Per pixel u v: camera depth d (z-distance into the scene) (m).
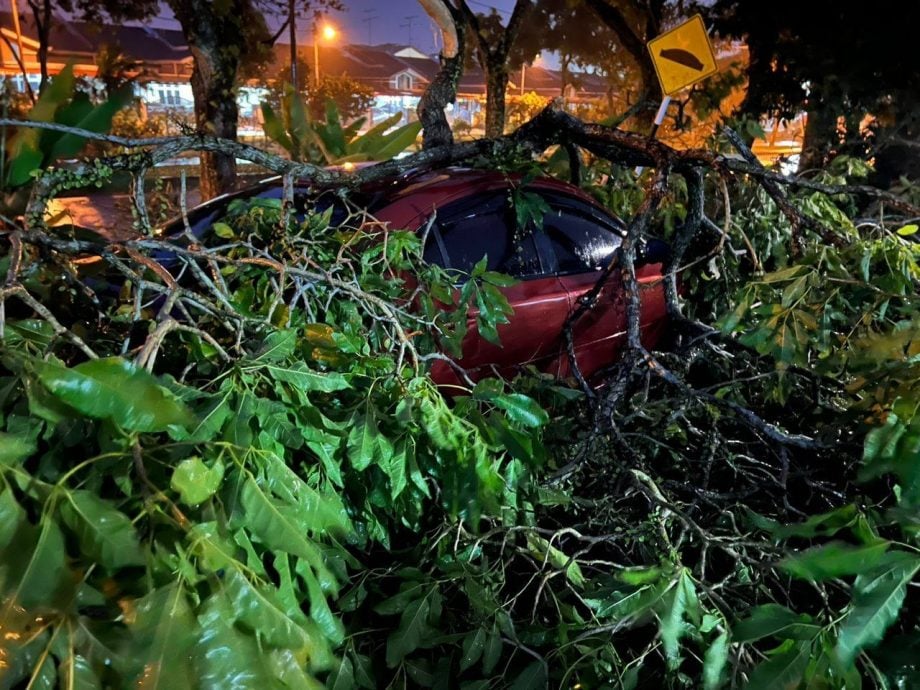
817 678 1.39
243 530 1.22
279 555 1.27
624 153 3.45
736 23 6.72
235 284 2.46
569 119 3.36
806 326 2.20
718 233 3.38
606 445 2.48
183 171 2.16
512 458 1.92
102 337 1.93
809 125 6.91
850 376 2.54
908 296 2.26
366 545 2.00
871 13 5.79
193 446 1.19
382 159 4.50
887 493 2.20
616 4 9.14
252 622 1.01
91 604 0.92
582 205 3.55
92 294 1.94
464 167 3.50
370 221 2.81
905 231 2.78
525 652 1.81
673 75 4.05
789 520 2.22
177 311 2.31
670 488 2.46
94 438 1.21
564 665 1.64
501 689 1.66
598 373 3.35
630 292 2.55
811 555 1.39
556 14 11.43
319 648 1.12
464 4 5.97
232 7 6.50
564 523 2.49
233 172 6.53
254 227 2.71
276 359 1.51
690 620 1.77
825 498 2.27
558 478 2.20
